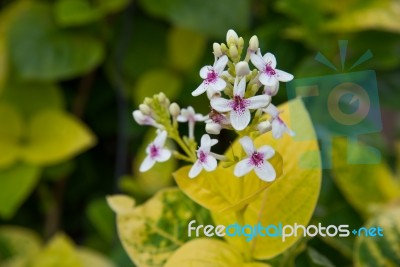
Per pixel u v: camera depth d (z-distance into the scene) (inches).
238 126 12.8
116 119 27.6
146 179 22.3
